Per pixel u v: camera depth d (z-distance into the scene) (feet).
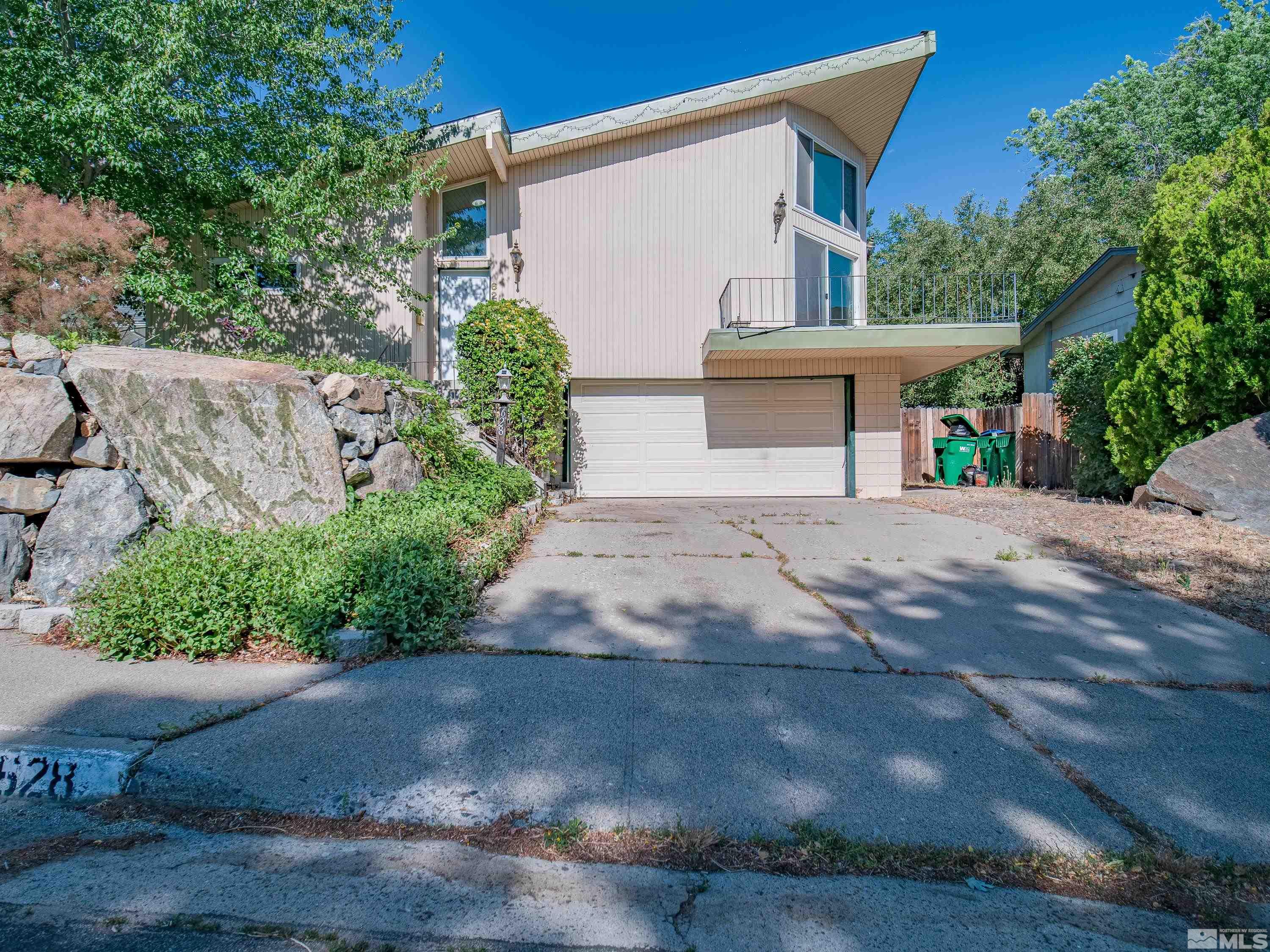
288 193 28.58
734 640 13.91
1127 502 29.14
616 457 37.81
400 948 6.27
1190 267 25.82
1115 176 76.48
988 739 9.94
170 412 16.79
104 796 8.94
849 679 12.05
